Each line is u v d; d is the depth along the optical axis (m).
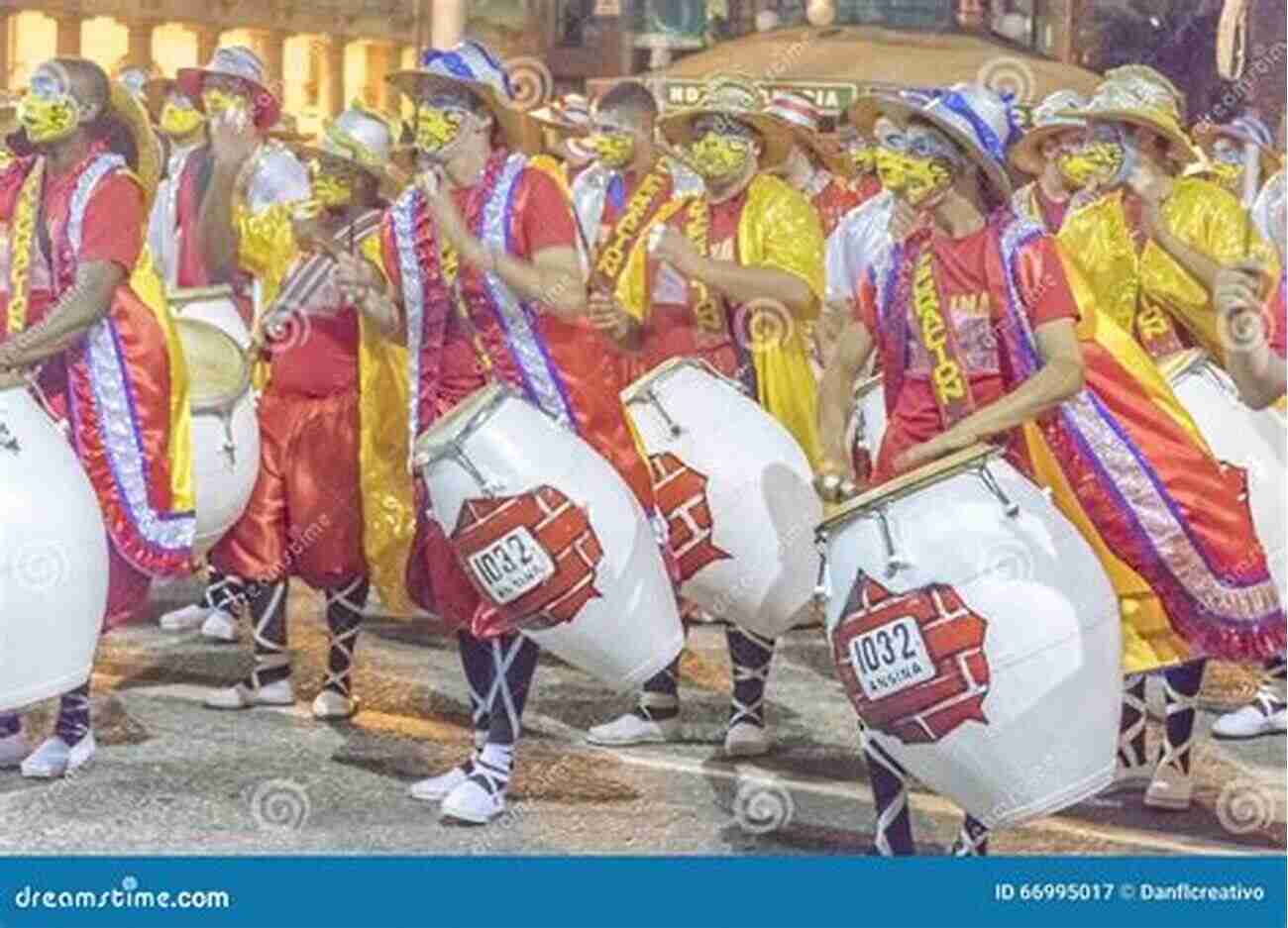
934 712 5.50
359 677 6.62
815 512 6.33
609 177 6.43
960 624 5.46
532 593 5.91
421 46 6.32
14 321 6.18
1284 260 6.33
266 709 6.62
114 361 6.26
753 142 6.39
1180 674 6.38
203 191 6.47
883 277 5.73
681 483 6.27
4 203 6.21
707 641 6.68
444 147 6.02
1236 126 6.29
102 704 6.53
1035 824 6.18
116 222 6.16
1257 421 6.30
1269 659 6.14
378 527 6.61
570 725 6.55
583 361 6.05
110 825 6.15
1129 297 6.34
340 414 6.62
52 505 6.00
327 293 6.58
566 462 5.91
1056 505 5.99
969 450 5.55
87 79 6.17
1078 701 5.52
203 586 6.71
